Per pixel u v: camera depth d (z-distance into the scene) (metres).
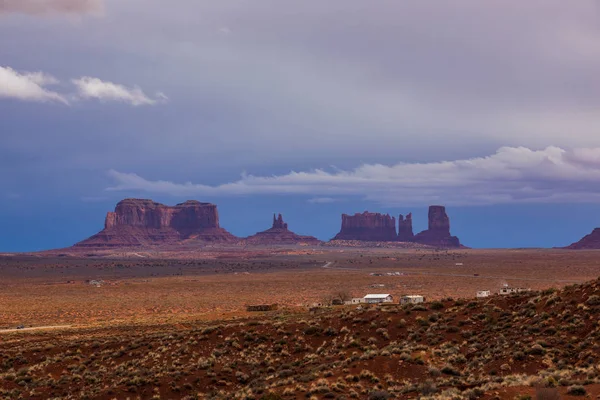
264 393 50.28
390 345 62.94
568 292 65.06
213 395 56.19
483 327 63.66
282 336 69.00
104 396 56.75
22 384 62.78
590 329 56.44
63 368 67.56
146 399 56.38
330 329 68.62
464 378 50.84
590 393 40.75
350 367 55.03
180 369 62.38
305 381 52.66
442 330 64.25
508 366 52.31
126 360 68.81
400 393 47.22
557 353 53.34
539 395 39.31
